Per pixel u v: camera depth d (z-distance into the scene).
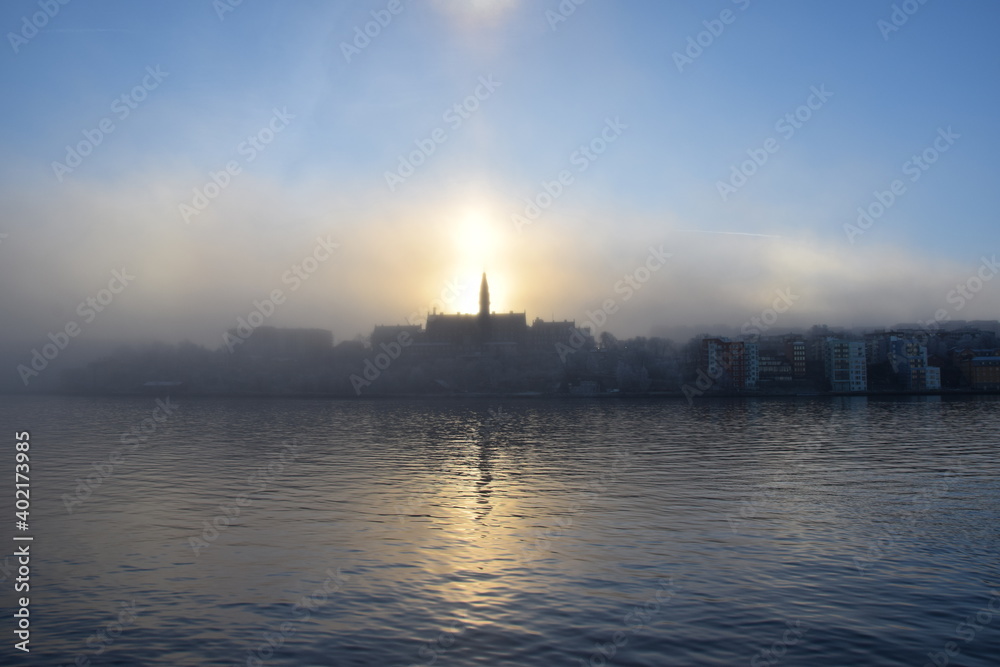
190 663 42.19
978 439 171.12
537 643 44.50
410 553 65.62
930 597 52.09
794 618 48.09
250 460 139.88
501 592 54.00
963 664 41.25
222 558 64.38
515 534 73.12
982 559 62.09
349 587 55.56
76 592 54.84
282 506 90.31
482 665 41.56
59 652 43.88
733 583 55.56
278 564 62.19
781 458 137.75
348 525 78.44
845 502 90.25
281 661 42.28
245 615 49.69
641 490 100.44
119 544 70.00
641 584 55.47
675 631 46.06
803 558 62.59
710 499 92.69
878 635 45.25
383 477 116.31
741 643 44.25
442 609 50.41
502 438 180.50
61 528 77.62
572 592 53.81
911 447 155.50
